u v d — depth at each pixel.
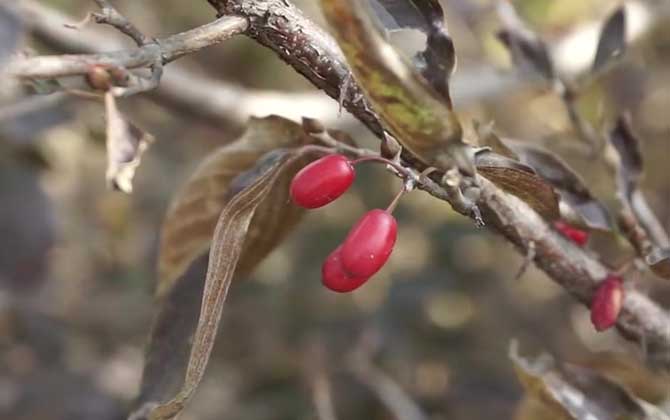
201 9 0.90
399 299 0.86
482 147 0.40
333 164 0.39
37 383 0.79
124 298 0.88
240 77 0.93
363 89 0.36
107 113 0.37
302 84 0.94
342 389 0.77
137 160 0.38
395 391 0.72
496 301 0.88
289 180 0.44
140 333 0.87
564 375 0.47
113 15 0.37
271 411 0.81
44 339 0.81
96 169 0.85
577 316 0.88
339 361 0.78
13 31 0.45
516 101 0.85
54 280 0.84
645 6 0.79
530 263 0.44
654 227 0.47
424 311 0.86
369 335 0.78
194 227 0.46
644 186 0.92
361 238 0.39
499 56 0.80
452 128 0.36
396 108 0.36
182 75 0.72
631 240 0.45
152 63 0.37
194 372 0.39
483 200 0.42
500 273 0.89
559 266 0.44
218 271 0.39
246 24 0.39
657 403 0.49
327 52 0.40
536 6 0.85
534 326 0.87
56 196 0.83
